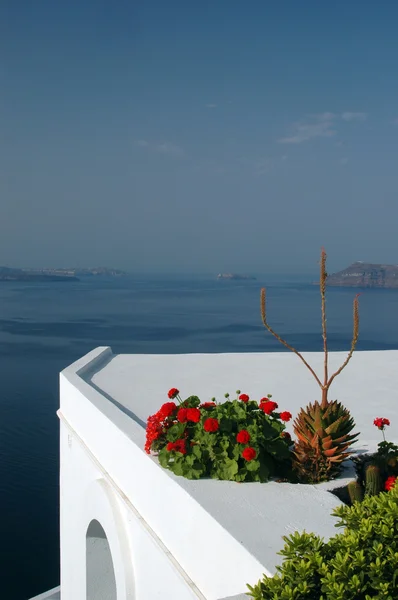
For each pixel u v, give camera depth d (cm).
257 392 666
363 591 192
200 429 359
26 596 2042
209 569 297
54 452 3541
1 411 4609
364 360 919
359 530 211
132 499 416
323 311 358
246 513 300
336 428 350
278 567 215
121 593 422
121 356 905
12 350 8069
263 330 10231
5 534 2500
